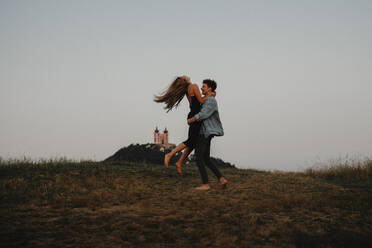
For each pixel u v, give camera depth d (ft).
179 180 25.29
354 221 11.89
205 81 18.30
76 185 20.11
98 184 20.90
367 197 17.74
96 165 30.40
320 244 8.95
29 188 18.20
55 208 13.62
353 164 34.60
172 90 18.60
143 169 29.91
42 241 8.96
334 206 14.75
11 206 13.67
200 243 9.21
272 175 31.24
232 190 20.03
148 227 10.72
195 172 30.42
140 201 15.83
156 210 13.61
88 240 9.20
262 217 12.50
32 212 12.66
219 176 18.84
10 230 9.95
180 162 18.84
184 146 18.52
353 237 9.50
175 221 11.60
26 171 24.53
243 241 9.40
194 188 20.94
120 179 23.62
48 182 20.58
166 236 9.70
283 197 17.11
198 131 18.08
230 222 11.58
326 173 34.32
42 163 29.53
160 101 18.76
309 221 11.85
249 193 18.88
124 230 10.28
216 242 9.27
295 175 33.63
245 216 12.62
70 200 15.23
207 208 13.89
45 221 11.24
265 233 10.05
